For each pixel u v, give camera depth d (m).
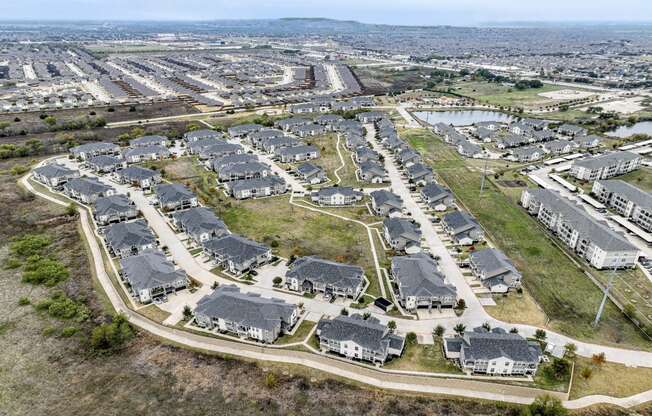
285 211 122.00
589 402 62.44
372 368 67.56
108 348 71.31
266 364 68.88
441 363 69.12
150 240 99.69
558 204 114.12
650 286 90.31
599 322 79.81
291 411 60.16
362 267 94.81
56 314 78.75
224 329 75.50
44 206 121.75
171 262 91.88
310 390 63.97
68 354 69.94
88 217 115.62
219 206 124.25
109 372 66.50
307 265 88.12
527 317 80.12
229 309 74.94
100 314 79.38
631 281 91.94
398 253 100.19
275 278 88.81
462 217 109.69
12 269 92.31
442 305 82.19
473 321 78.75
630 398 63.31
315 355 70.19
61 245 101.69
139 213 118.25
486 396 63.97
